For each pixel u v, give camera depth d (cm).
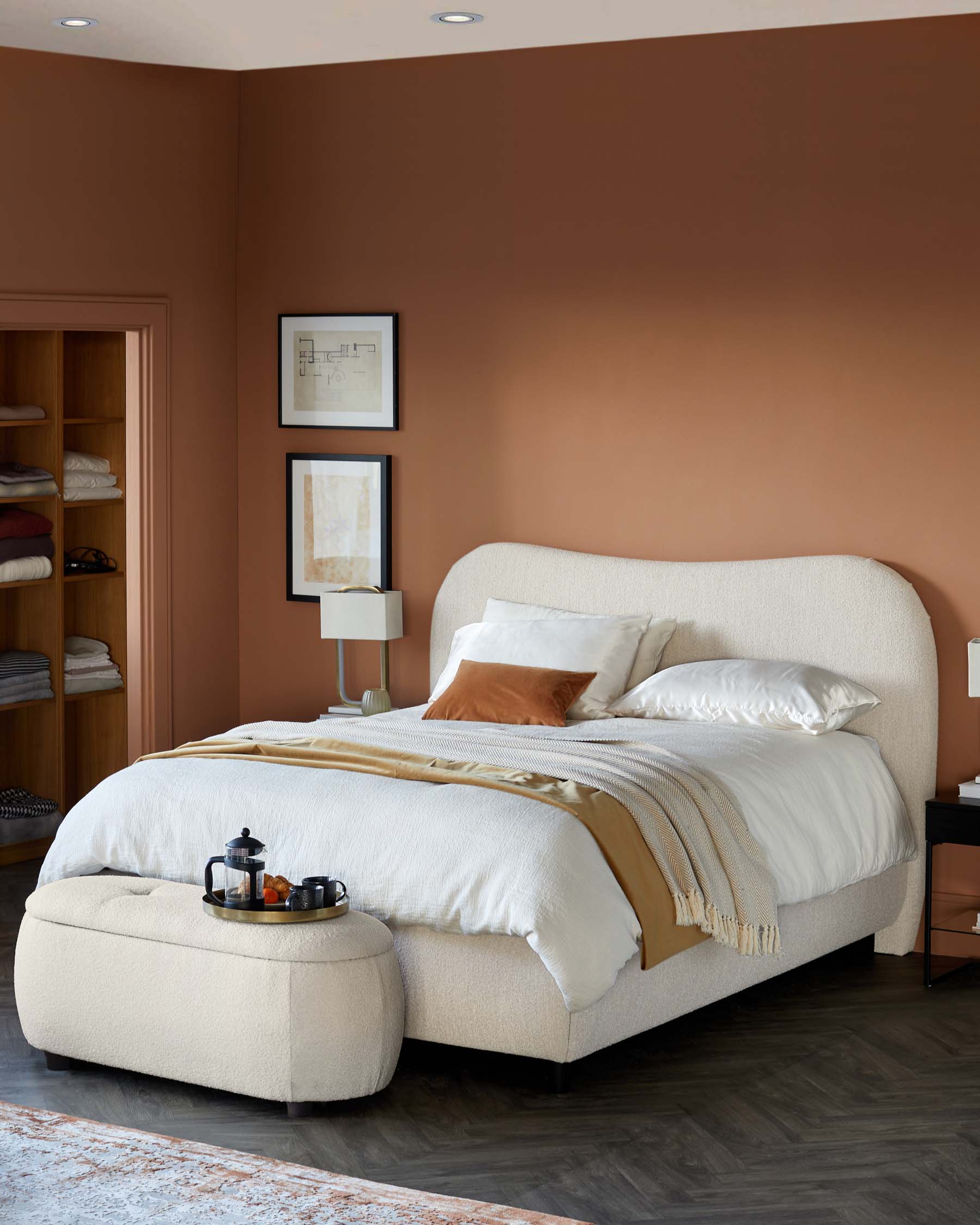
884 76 534
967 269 524
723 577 563
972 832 493
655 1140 369
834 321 549
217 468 666
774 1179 348
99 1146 270
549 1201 336
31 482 619
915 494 538
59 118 604
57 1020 403
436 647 624
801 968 518
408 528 642
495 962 391
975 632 529
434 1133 371
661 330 583
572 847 388
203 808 433
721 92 564
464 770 434
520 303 610
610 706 541
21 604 639
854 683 523
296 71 647
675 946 404
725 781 448
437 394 630
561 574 596
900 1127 379
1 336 631
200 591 664
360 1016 375
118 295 626
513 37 568
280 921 378
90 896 407
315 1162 354
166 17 540
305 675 670
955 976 508
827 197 547
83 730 681
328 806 418
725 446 573
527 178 604
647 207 582
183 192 645
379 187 635
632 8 522
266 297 664
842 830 480
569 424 604
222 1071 381
